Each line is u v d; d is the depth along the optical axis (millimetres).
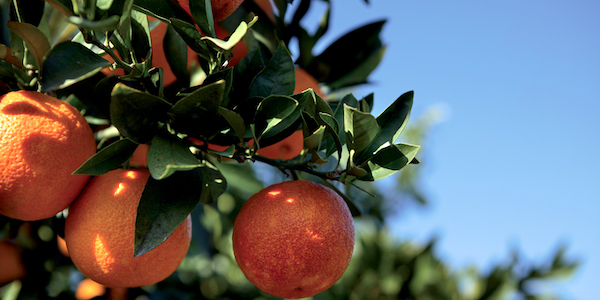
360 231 1585
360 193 1610
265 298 1178
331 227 567
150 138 544
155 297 1009
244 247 570
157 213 545
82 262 562
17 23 523
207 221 1242
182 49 621
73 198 563
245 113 573
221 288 1200
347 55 737
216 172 608
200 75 729
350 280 1410
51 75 524
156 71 564
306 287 573
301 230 560
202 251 1099
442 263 1443
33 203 541
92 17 524
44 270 817
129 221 556
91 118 673
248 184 940
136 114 533
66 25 685
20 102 539
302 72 692
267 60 692
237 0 587
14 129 531
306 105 570
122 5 550
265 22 689
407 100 589
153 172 521
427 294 1368
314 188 580
